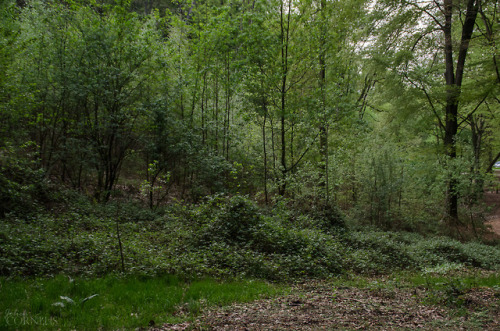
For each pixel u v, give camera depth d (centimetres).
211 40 1825
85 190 1658
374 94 2595
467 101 1958
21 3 1781
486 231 1978
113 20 1586
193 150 1675
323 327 504
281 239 1083
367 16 2050
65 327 465
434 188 2089
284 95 1792
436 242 1450
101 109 1603
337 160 1906
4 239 813
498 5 1938
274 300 655
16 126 1391
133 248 895
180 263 834
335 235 1423
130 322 500
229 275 830
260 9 1717
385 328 503
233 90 1895
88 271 736
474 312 571
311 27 1739
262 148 2080
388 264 1138
